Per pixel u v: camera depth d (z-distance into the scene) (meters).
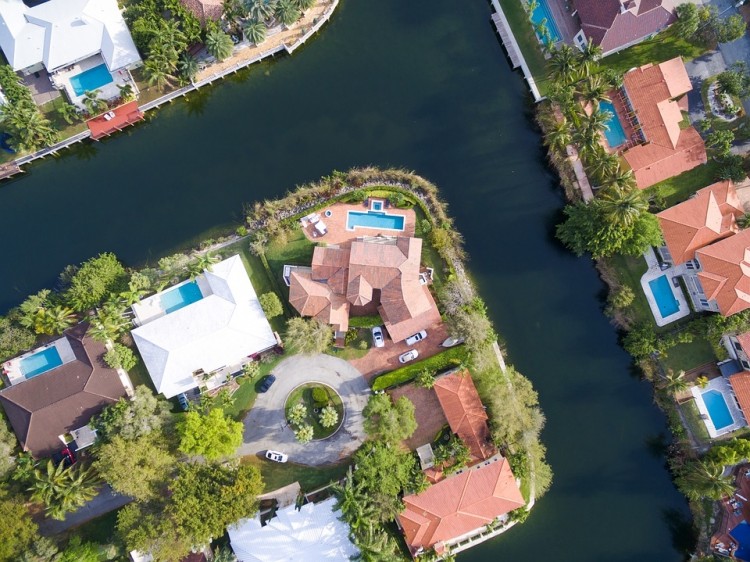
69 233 64.81
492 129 65.81
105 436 58.38
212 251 63.03
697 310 63.22
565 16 65.06
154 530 54.78
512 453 61.19
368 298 60.03
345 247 63.00
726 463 59.97
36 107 62.41
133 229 64.62
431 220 63.28
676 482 63.59
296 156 64.94
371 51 65.88
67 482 57.28
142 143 65.50
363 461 57.44
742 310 59.66
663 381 63.34
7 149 63.72
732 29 61.50
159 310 61.44
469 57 65.62
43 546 55.84
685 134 62.78
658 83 61.59
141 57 62.84
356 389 62.66
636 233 59.16
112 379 59.97
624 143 64.56
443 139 65.50
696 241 60.47
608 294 64.88
